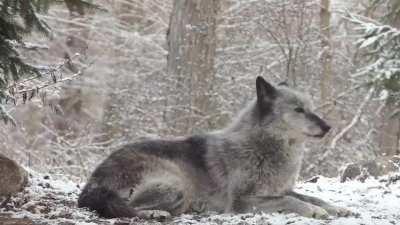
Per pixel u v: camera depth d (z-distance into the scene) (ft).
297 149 23.58
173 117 57.93
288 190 23.84
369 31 41.70
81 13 23.40
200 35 58.75
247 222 20.47
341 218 21.30
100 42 81.41
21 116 68.33
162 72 71.20
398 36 41.09
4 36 22.50
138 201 21.84
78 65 75.31
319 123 23.18
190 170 22.89
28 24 23.03
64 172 54.08
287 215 21.44
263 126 23.16
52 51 74.33
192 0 58.90
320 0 79.77
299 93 23.86
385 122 76.28
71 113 77.41
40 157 60.03
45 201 23.29
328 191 29.99
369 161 37.65
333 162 67.56
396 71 40.98
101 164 22.59
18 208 21.98
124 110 66.23
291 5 74.59
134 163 22.11
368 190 29.91
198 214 22.61
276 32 75.51
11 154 58.13
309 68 76.95
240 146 23.11
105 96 79.66
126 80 77.82
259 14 76.79
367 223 20.10
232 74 72.79
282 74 76.54
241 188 22.88
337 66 84.99
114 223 19.88
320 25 79.25
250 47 77.87
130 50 81.25
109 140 66.23
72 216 20.57
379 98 42.96
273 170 23.08
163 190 21.98
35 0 22.54
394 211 23.39
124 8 86.74
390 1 46.39
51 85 31.35
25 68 23.98
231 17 76.69
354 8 88.33
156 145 23.09
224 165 23.06
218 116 61.52
